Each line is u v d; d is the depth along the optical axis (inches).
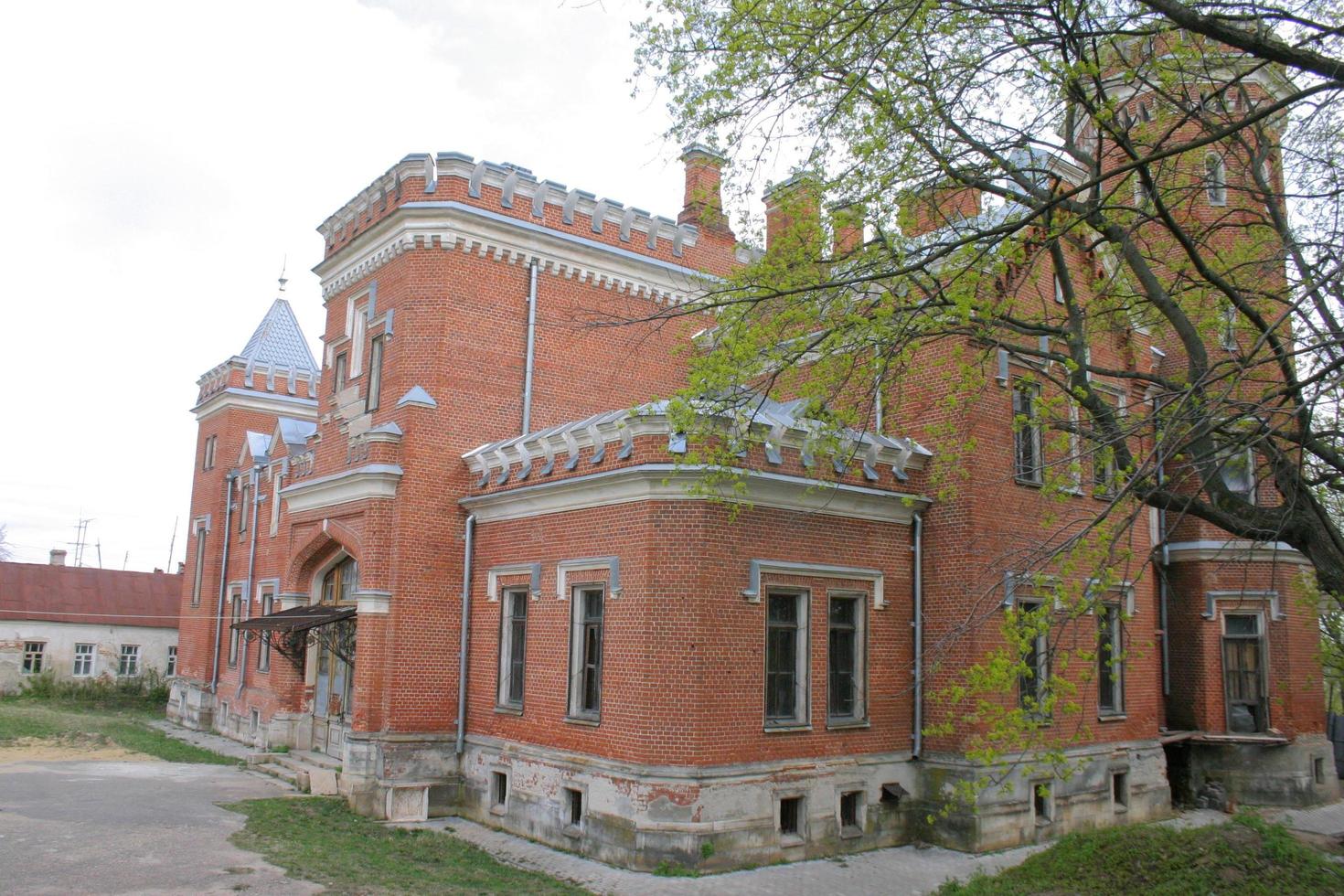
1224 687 888.3
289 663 1005.2
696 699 596.1
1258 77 721.0
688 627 605.0
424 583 769.6
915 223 502.0
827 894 551.2
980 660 684.1
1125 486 378.0
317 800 748.0
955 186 490.0
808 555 669.3
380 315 855.1
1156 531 900.0
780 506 657.6
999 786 668.7
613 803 610.5
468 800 742.5
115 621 1739.7
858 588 698.8
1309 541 435.8
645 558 622.5
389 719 740.0
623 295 919.0
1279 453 424.5
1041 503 749.3
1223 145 563.2
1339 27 366.0
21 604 1676.9
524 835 679.7
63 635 1690.5
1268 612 887.7
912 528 735.7
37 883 474.9
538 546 722.8
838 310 469.1
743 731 615.8
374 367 856.3
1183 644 908.6
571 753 653.9
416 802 725.9
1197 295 566.6
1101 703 778.8
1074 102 468.1
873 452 706.8
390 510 774.5
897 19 437.7
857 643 697.0
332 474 845.8
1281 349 404.2
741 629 624.7
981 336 455.8
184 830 605.9
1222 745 877.8
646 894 537.0
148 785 780.0
